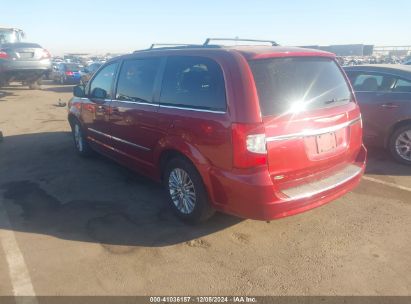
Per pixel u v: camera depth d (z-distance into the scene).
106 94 5.41
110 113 5.23
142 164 4.74
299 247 3.66
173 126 3.93
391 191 4.98
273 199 3.28
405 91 5.95
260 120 3.19
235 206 3.45
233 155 3.29
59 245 3.75
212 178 3.54
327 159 3.66
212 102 3.51
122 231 4.02
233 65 3.36
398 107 5.95
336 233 3.92
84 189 5.20
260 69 3.36
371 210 4.43
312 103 3.58
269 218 3.32
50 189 5.21
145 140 4.50
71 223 4.21
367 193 4.92
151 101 4.34
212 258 3.50
